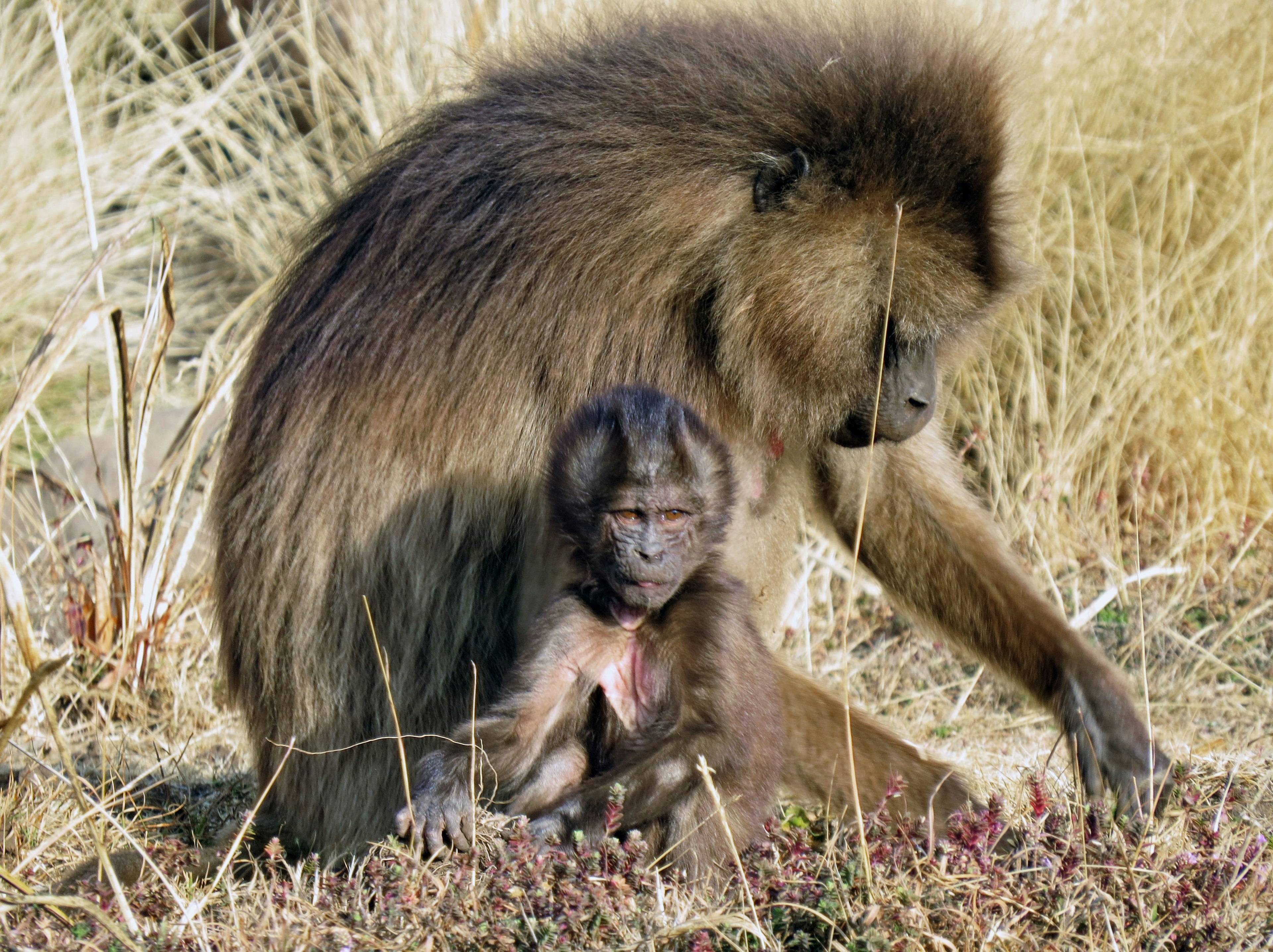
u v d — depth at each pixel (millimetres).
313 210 20703
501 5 17953
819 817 8852
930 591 9367
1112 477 15930
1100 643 13500
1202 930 6465
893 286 8023
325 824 8406
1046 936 6555
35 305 21172
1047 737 11648
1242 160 17250
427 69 20172
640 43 8445
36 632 13180
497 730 7098
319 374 8273
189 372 19766
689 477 7113
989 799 8094
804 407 8172
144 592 12688
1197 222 17469
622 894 6328
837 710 8742
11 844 8398
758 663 7445
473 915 6352
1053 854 7004
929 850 7102
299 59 23297
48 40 24172
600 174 7895
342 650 8195
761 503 8594
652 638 7402
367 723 8242
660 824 7066
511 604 8219
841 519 9453
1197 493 15930
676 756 7027
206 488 13906
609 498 7090
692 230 7852
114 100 24781
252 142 23469
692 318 7992
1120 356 16641
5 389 19250
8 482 15875
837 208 7977
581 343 7691
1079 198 17516
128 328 20578
